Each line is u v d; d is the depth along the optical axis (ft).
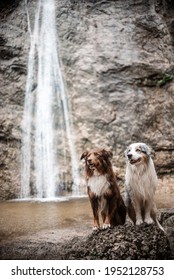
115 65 34.78
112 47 35.65
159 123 33.76
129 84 34.50
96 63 35.04
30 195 32.12
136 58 35.27
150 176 15.53
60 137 33.65
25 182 32.24
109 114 33.47
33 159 33.12
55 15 37.91
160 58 35.91
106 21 37.22
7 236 17.30
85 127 33.35
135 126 33.27
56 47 36.73
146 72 34.91
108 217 15.72
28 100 34.86
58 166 32.91
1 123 32.94
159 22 37.73
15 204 27.37
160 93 34.81
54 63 36.35
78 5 38.27
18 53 36.01
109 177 15.78
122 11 37.88
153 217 16.21
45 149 33.60
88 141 33.01
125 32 36.63
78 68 35.27
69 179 32.50
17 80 35.17
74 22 37.37
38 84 35.91
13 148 32.73
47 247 14.89
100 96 34.04
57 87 35.47
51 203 27.37
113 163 32.17
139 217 15.83
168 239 14.94
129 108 33.73
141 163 15.39
